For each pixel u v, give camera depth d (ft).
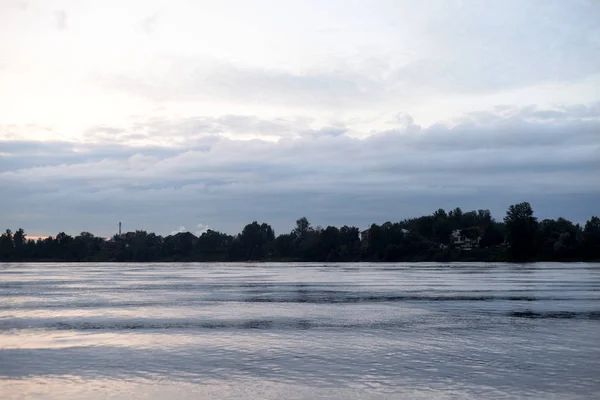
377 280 465.47
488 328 197.98
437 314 236.84
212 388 124.26
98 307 270.26
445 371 137.08
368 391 121.39
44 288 397.39
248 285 419.95
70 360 150.92
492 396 117.91
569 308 253.85
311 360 149.18
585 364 143.23
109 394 120.78
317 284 423.23
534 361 146.61
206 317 231.30
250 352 159.63
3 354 158.81
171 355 156.35
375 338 179.73
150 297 323.16
